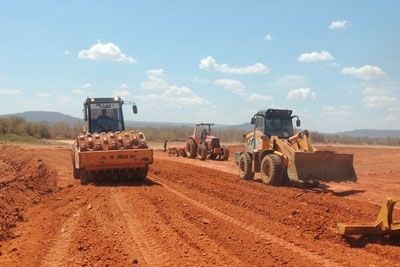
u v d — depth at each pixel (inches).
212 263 338.6
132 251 367.9
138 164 751.1
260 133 819.4
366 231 394.6
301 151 719.1
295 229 450.3
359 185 805.2
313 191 704.4
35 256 358.6
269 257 353.7
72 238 408.8
